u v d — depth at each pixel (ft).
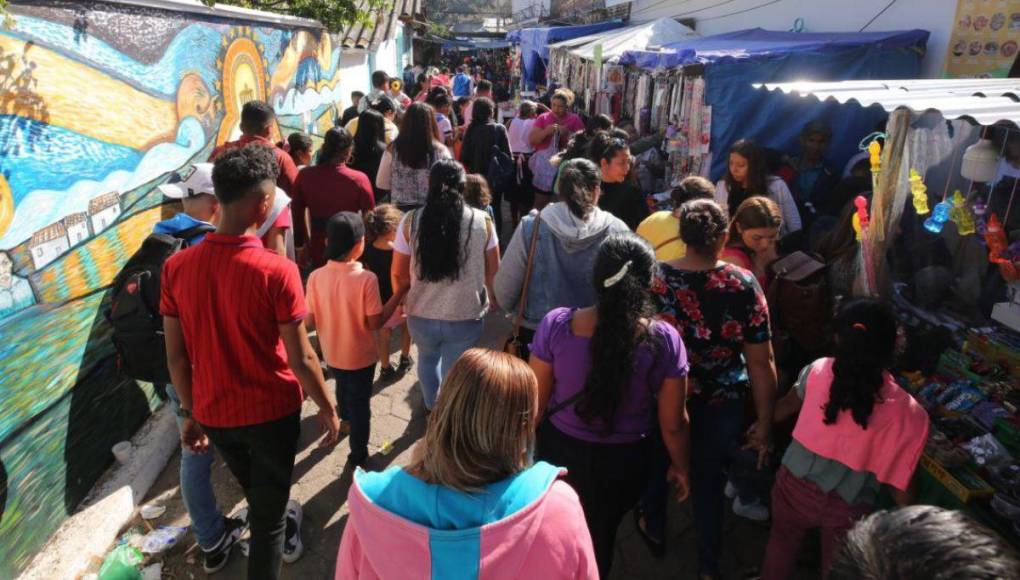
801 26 26.17
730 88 19.85
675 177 23.04
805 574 9.94
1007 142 10.92
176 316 7.83
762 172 14.10
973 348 10.81
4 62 8.83
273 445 8.20
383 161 18.12
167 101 13.70
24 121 9.22
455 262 10.94
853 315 7.14
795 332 10.30
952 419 9.46
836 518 7.52
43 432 9.78
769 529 11.02
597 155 15.42
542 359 7.30
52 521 10.03
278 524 8.57
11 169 8.98
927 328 11.26
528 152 25.77
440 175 10.90
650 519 10.27
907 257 12.63
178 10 14.23
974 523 3.11
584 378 7.09
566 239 9.53
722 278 8.07
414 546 4.31
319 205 15.60
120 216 11.80
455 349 11.82
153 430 12.80
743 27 30.07
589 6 55.11
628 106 30.45
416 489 4.50
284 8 26.86
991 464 8.43
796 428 7.75
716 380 8.37
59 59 10.00
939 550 2.92
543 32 47.32
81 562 9.75
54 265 9.95
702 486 9.01
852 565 3.24
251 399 7.88
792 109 19.86
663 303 8.16
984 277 11.97
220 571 10.13
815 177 18.44
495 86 80.94
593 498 7.53
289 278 7.61
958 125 12.19
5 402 8.94
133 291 8.86
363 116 19.45
